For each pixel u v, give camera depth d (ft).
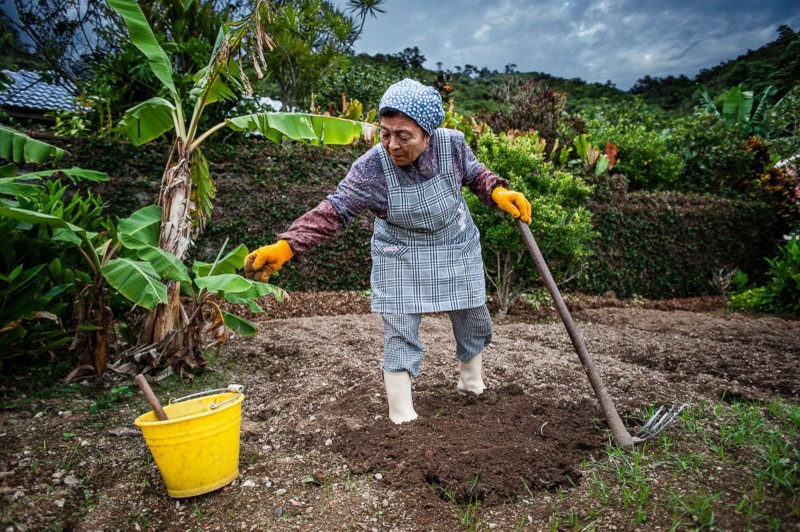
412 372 8.77
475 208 22.22
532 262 22.98
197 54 24.20
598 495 6.77
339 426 9.14
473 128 31.09
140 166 23.31
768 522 5.85
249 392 11.63
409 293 8.60
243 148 25.49
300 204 26.07
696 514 6.14
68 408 10.18
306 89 35.81
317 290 26.32
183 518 6.88
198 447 7.05
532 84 35.06
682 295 32.60
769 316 26.35
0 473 7.40
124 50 24.72
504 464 7.38
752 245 34.99
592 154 30.35
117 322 13.56
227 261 12.11
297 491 7.36
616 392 10.80
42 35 27.40
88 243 11.15
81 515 6.82
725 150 38.70
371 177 8.30
